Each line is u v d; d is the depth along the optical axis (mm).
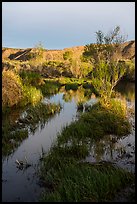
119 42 23906
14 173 10289
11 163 11258
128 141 14047
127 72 51969
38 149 12883
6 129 14750
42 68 61281
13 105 21750
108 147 13031
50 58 120062
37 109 20266
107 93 21750
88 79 54719
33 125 17016
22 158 11758
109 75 22406
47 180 9398
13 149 12828
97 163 10328
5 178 9883
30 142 13945
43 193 8594
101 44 24438
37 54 62812
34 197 8570
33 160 11531
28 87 26641
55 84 44625
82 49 143625
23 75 31500
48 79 50500
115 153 12258
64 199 7805
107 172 8914
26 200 8375
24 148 13047
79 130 14266
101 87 21969
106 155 11969
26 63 59750
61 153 11531
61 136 13695
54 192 8219
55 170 9867
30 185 9336
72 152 11656
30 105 23125
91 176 8695
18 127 16203
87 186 8102
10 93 21844
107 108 19344
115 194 8227
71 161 10523
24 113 19922
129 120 18203
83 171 9125
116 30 23891
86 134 14180
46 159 10883
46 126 17203
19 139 14203
